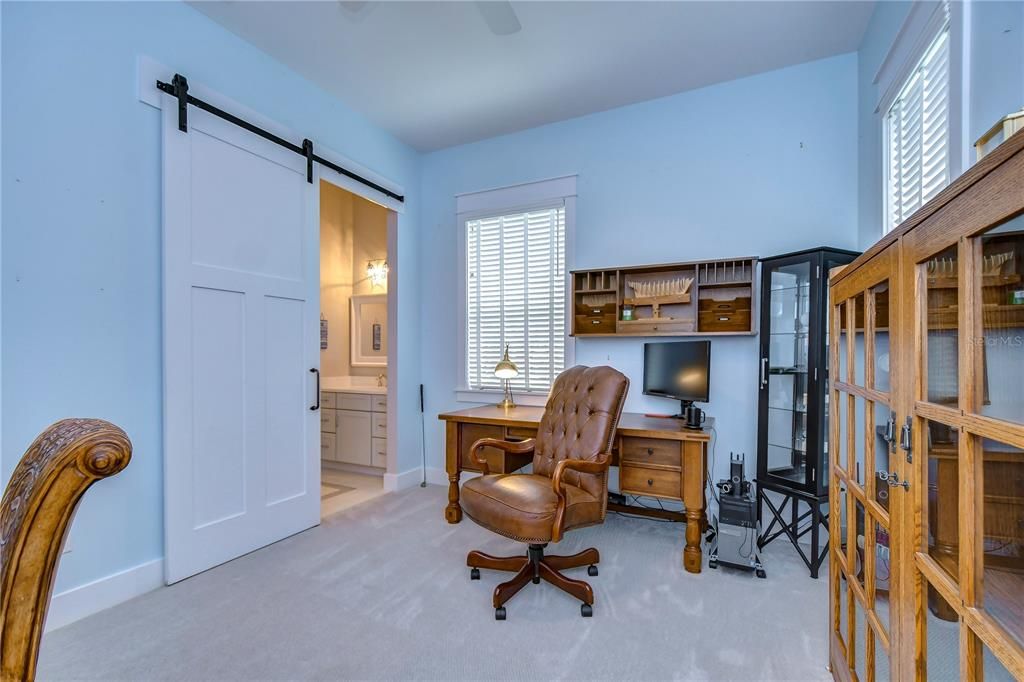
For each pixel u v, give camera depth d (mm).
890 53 2006
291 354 2709
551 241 3412
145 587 2014
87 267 1868
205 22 2279
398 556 2383
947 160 1563
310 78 2828
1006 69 1189
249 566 2271
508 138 3559
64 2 1804
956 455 698
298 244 2760
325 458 4227
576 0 2152
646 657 1592
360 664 1554
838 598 1413
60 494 582
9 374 1664
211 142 2293
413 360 3807
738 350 2781
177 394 2133
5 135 1654
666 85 2889
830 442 1469
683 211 2965
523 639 1691
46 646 1635
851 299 1278
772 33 2398
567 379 2477
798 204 2676
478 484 2127
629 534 2705
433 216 3879
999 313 592
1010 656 554
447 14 2264
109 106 1932
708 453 2826
